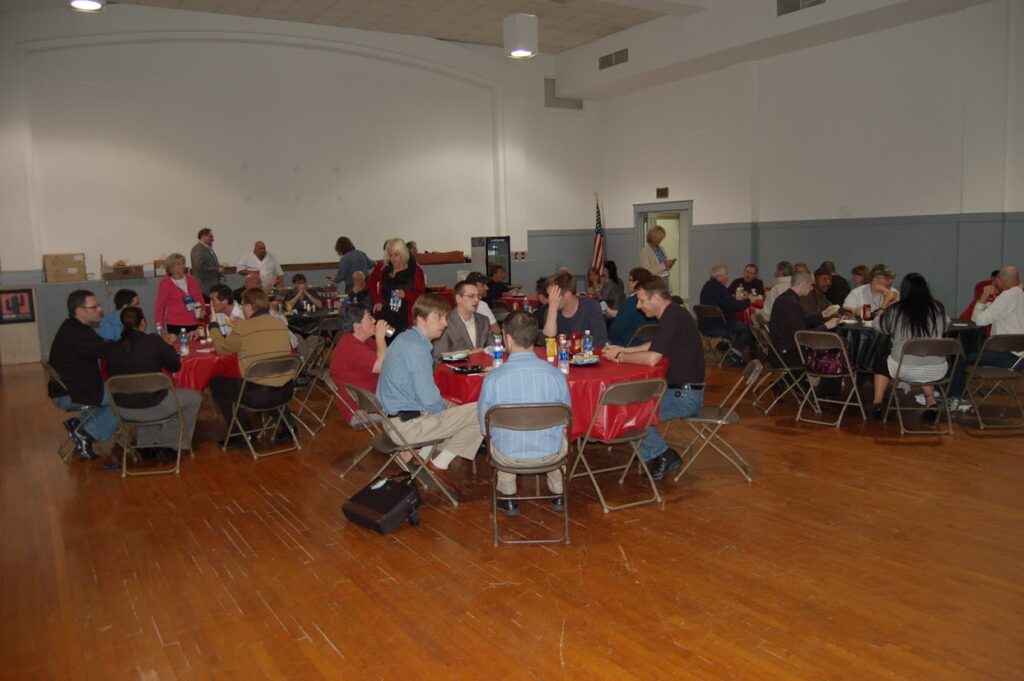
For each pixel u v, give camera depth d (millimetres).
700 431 5688
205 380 5488
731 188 11688
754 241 11492
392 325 6312
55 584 3525
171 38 10492
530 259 13836
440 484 4410
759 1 9859
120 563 3740
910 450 5227
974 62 8641
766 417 6270
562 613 3137
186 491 4797
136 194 10539
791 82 10672
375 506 4078
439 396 4277
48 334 9992
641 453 4680
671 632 2961
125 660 2879
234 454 5613
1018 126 8367
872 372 6043
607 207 14266
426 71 12625
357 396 4312
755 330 6746
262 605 3283
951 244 9062
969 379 5707
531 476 4984
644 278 6328
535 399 3730
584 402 4215
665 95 12680
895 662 2711
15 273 9859
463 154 13141
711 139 11938
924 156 9227
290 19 11102
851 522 3992
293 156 11617
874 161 9773
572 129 14047
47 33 9742
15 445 6012
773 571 3453
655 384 3938
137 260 10617
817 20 9234
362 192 12250
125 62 10336
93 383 5180
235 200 11211
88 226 10297
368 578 3516
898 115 9445
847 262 10234
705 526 4004
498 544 3842
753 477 4762
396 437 4168
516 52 8234
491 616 3131
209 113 10930
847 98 9984
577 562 3615
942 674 2633
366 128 12195
